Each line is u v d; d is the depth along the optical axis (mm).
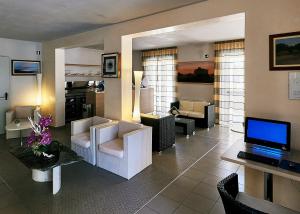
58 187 2754
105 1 2947
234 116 6270
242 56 5938
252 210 1243
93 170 3385
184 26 3244
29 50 6023
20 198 2607
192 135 5402
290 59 2215
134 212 2352
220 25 4293
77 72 7383
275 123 2203
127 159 3072
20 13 3492
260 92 2428
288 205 2312
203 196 2662
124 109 4227
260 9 2381
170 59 7445
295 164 1919
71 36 5207
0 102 5531
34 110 5352
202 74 6789
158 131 4066
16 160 3750
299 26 2152
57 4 3090
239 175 3215
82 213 2330
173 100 7484
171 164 3621
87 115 7270
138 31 3740
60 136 5258
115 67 4156
